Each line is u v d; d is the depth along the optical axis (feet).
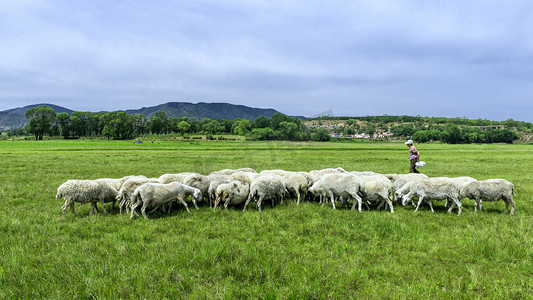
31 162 91.86
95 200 32.40
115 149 176.45
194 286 15.61
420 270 18.11
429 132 422.82
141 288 15.21
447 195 32.22
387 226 26.18
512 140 446.19
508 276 17.46
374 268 18.28
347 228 25.70
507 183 31.50
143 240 23.07
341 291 15.44
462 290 15.78
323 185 35.78
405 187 36.09
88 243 21.83
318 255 20.33
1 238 22.81
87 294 14.74
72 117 456.86
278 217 30.07
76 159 105.50
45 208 32.99
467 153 158.10
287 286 15.61
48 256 19.33
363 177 37.68
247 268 17.49
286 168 67.41
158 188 30.96
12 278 15.96
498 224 27.14
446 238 23.40
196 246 20.97
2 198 37.70
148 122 510.58
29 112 406.41
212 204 36.40
